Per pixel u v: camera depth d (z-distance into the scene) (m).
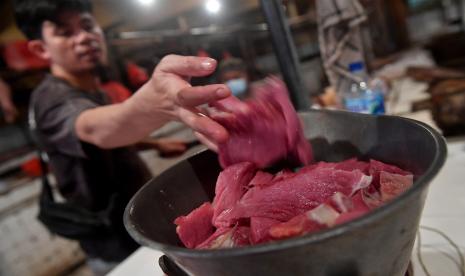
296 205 0.62
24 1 1.66
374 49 4.46
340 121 0.82
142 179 1.85
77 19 1.73
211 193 0.85
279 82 0.80
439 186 1.07
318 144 0.88
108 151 1.64
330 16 1.74
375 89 1.73
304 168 0.77
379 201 0.56
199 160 0.85
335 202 0.51
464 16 4.95
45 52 1.81
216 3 2.66
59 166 1.66
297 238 0.39
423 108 1.83
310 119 0.88
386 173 0.61
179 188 0.78
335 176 0.63
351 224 0.39
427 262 0.79
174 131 2.49
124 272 1.05
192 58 0.80
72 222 1.63
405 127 0.64
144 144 1.95
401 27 5.59
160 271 0.99
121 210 1.69
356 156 0.81
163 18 3.58
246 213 0.63
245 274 0.45
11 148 3.84
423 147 0.57
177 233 0.69
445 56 3.77
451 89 1.59
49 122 1.53
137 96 0.99
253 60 3.45
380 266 0.48
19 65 3.29
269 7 1.26
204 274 0.50
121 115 1.14
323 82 3.00
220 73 2.36
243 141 0.79
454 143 1.33
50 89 1.60
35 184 3.45
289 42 1.29
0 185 3.28
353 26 1.73
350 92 1.75
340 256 0.43
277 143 0.78
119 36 2.19
